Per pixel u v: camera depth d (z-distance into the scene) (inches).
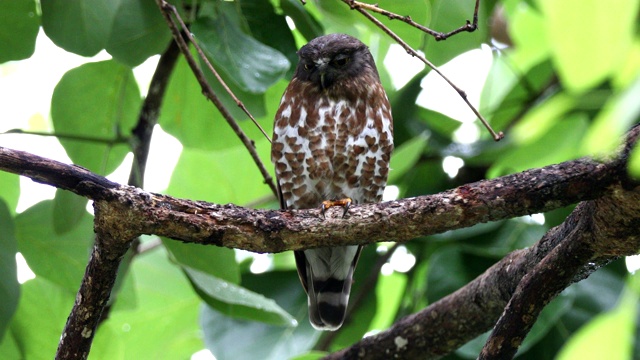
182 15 339.6
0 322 321.4
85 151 373.7
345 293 403.9
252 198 456.1
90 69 370.9
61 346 271.4
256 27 361.7
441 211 255.6
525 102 441.7
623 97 105.7
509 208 251.4
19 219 362.3
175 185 452.1
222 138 396.5
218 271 346.3
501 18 466.3
